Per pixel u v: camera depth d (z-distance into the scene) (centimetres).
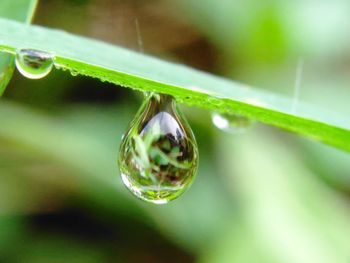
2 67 5
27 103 10
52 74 10
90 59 5
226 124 7
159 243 10
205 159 10
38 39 5
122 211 10
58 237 9
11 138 9
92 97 10
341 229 10
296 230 9
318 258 9
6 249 9
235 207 10
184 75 5
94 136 10
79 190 10
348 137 5
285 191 10
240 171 10
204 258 9
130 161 5
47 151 9
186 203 10
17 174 9
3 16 5
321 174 10
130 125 5
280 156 10
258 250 9
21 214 9
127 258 10
